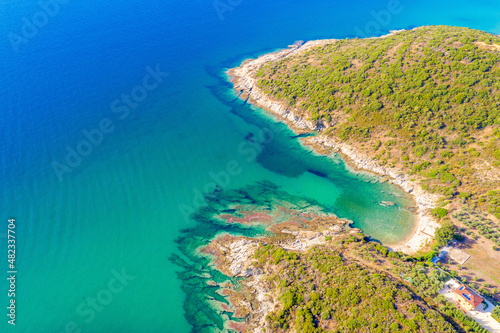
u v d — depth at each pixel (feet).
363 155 272.51
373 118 287.48
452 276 172.04
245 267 199.52
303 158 288.10
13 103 338.34
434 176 239.09
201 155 293.02
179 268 207.72
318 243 211.20
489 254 184.24
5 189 255.29
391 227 223.92
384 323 143.43
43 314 187.32
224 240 222.28
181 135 313.53
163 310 186.39
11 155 282.77
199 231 230.48
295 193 257.96
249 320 173.78
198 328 176.35
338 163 278.05
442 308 153.07
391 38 368.07
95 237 226.99
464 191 222.28
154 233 229.86
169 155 291.58
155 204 249.34
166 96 366.02
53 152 287.28
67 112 330.34
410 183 246.06
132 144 300.81
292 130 317.22
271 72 373.20
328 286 169.17
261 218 237.66
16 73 384.68
